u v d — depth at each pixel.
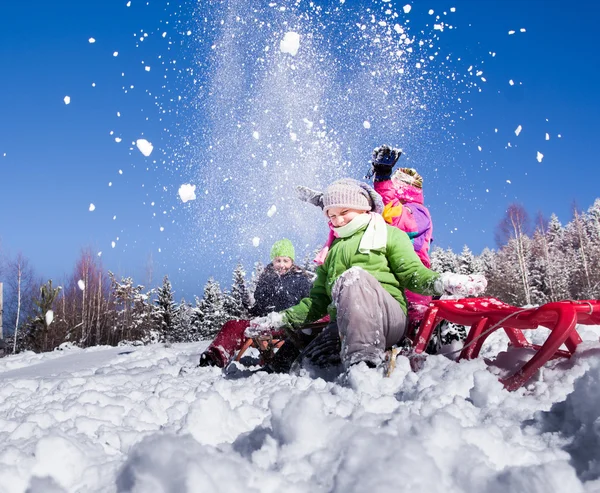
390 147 3.50
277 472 1.07
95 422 1.58
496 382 1.57
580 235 30.25
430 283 2.39
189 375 2.80
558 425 1.29
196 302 23.95
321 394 1.66
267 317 2.81
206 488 0.95
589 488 0.96
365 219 2.65
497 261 30.19
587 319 2.00
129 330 21.88
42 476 1.19
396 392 1.82
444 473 1.01
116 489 1.08
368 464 0.98
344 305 2.26
